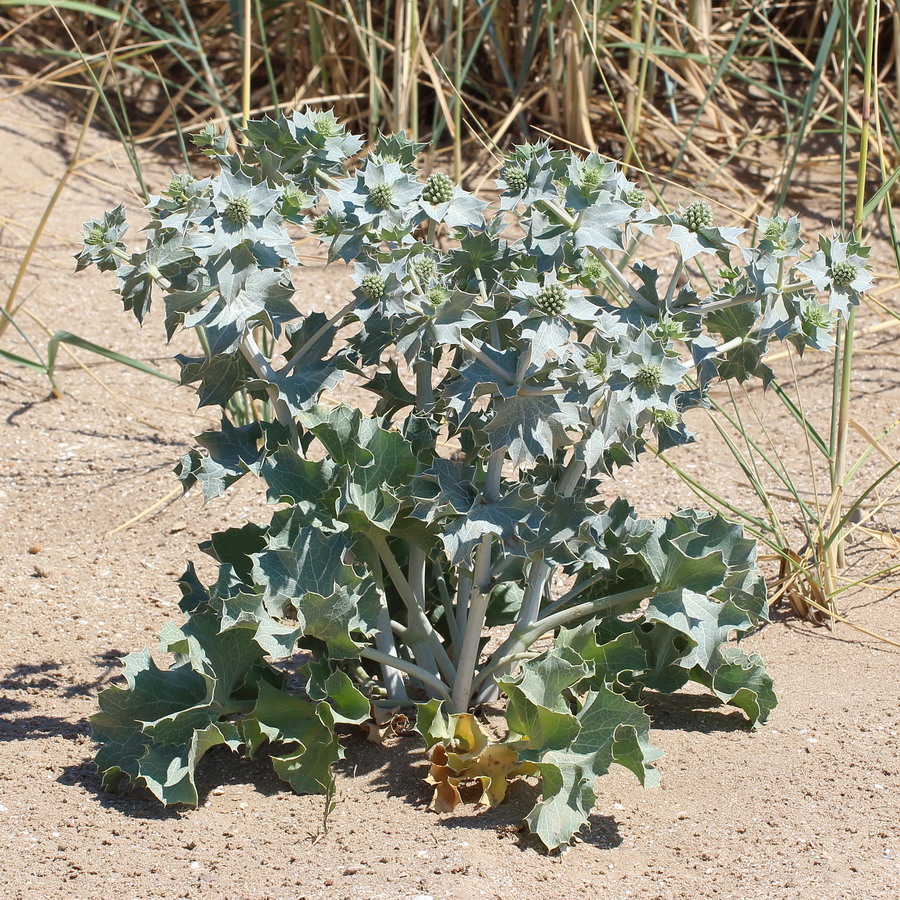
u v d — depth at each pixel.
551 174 2.38
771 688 2.53
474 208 2.42
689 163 3.90
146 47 3.81
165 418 3.06
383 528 2.44
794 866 2.37
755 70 4.28
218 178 2.38
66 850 2.39
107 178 3.87
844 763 2.48
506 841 2.40
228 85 4.39
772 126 4.09
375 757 2.50
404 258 2.40
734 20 4.28
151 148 4.08
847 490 2.89
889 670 2.60
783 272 2.41
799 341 2.44
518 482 2.46
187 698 2.47
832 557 2.72
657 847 2.40
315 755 2.44
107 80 4.37
